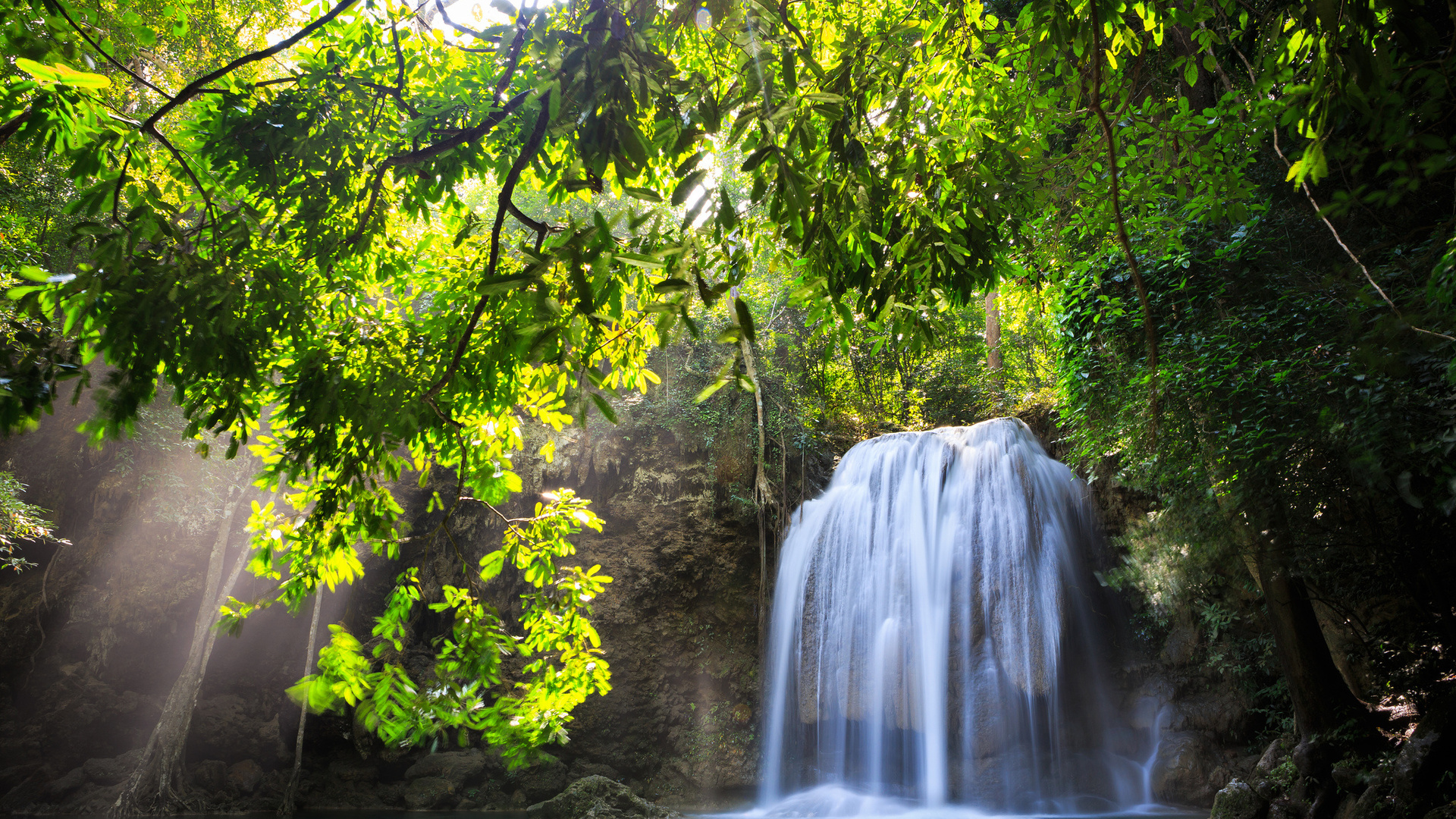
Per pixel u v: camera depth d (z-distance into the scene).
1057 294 9.42
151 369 1.57
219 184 2.09
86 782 17.48
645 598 20.72
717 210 1.62
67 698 18.11
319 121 2.12
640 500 21.28
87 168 1.73
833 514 19.91
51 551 18.64
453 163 2.18
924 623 17.14
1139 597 16.59
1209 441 7.93
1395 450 5.84
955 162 2.45
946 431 19.38
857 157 1.93
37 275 1.51
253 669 19.41
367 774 18.77
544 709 3.00
